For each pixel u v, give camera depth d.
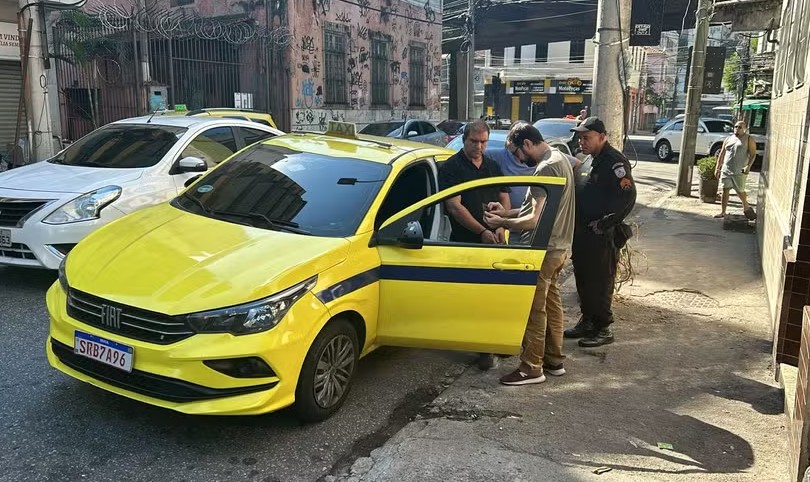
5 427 3.53
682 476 3.36
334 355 3.77
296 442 3.56
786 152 6.32
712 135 24.03
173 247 3.76
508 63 49.91
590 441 3.70
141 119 7.45
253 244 3.77
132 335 3.31
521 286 4.03
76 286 3.53
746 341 5.41
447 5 27.91
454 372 4.72
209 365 3.20
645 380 4.61
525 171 5.44
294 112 15.77
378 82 19.02
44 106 11.81
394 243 4.04
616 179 4.87
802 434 2.86
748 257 8.40
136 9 14.59
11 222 5.70
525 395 4.31
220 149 7.24
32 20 11.45
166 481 3.13
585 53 47.09
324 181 4.43
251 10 15.88
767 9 10.10
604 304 5.20
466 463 3.39
